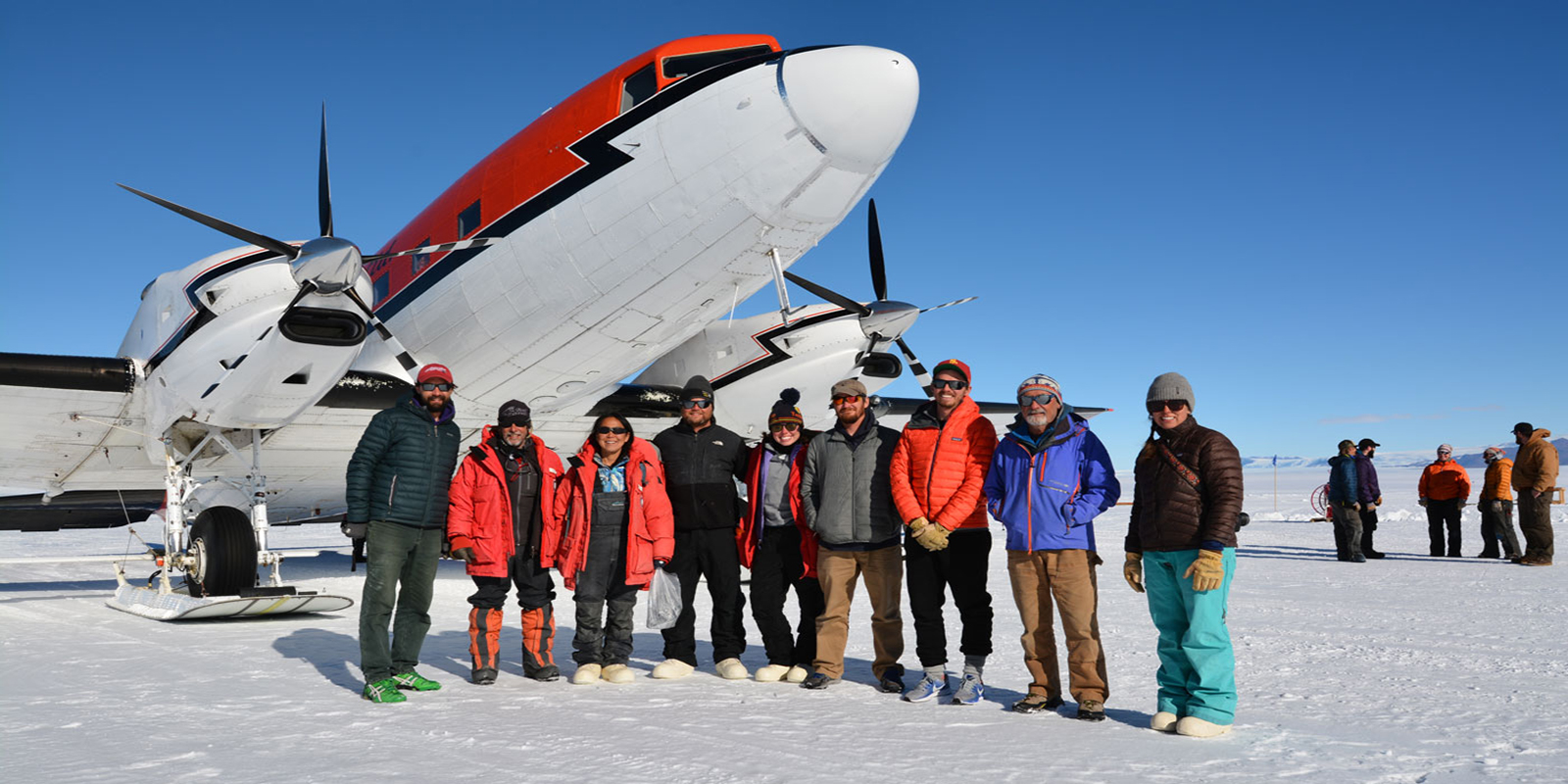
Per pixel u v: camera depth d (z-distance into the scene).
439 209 8.73
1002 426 13.50
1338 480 10.84
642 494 4.36
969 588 3.85
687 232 7.44
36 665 4.57
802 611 4.55
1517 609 6.68
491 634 4.23
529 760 2.88
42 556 14.94
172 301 7.14
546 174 7.85
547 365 8.76
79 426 8.23
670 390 10.80
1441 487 11.45
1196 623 3.24
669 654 4.48
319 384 7.01
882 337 9.08
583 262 7.80
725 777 2.70
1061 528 3.54
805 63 6.82
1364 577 9.01
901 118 6.80
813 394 10.37
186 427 7.45
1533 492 10.19
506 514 4.22
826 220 7.41
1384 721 3.41
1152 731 3.30
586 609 4.32
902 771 2.76
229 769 2.76
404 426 3.99
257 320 6.75
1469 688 4.01
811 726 3.36
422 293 8.70
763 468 4.43
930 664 3.90
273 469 9.98
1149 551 3.39
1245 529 18.42
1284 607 6.80
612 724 3.37
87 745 3.04
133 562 12.77
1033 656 3.67
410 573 4.06
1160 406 3.34
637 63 7.63
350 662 4.66
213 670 4.44
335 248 6.36
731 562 4.48
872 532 4.07
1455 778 2.67
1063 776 2.71
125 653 4.95
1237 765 2.83
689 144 7.19
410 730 3.27
